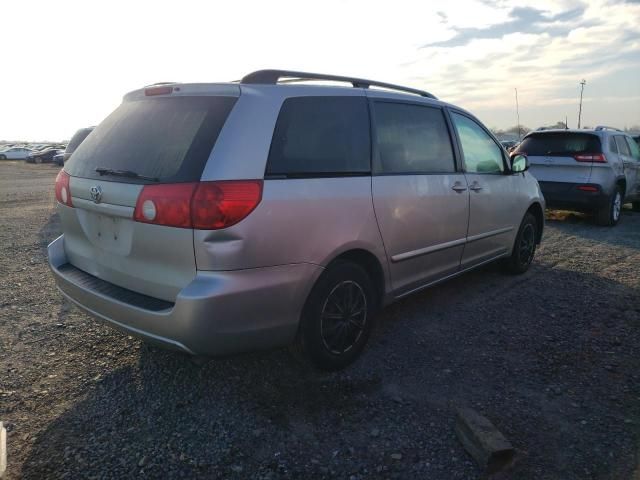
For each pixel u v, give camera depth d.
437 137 4.28
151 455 2.58
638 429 2.84
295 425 2.85
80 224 3.29
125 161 3.02
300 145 3.09
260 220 2.76
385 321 4.36
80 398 3.08
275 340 2.97
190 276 2.71
